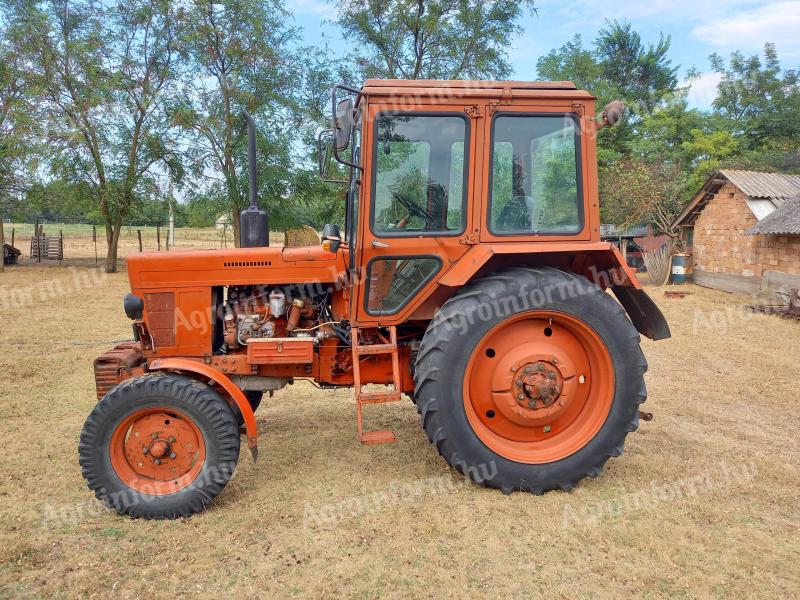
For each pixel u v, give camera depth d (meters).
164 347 3.72
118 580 2.61
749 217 13.27
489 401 3.58
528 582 2.59
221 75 16.45
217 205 17.50
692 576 2.62
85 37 17.14
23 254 25.02
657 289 14.60
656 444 4.25
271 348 3.55
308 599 2.48
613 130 25.38
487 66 15.51
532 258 3.67
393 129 3.42
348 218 3.61
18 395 5.42
